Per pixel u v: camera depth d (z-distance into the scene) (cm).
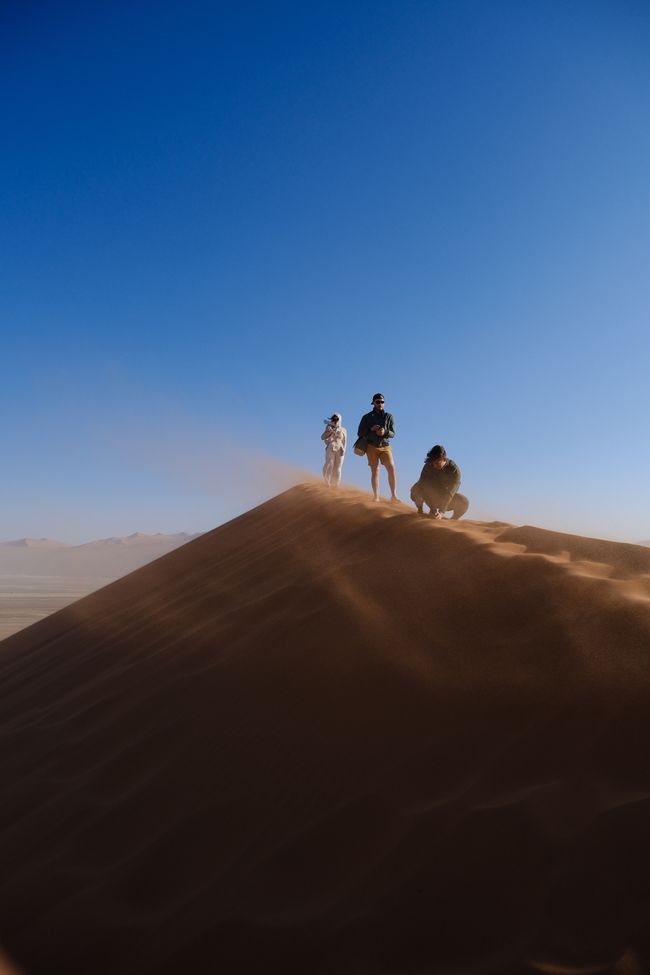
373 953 162
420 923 166
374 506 647
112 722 361
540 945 149
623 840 168
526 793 197
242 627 409
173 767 287
